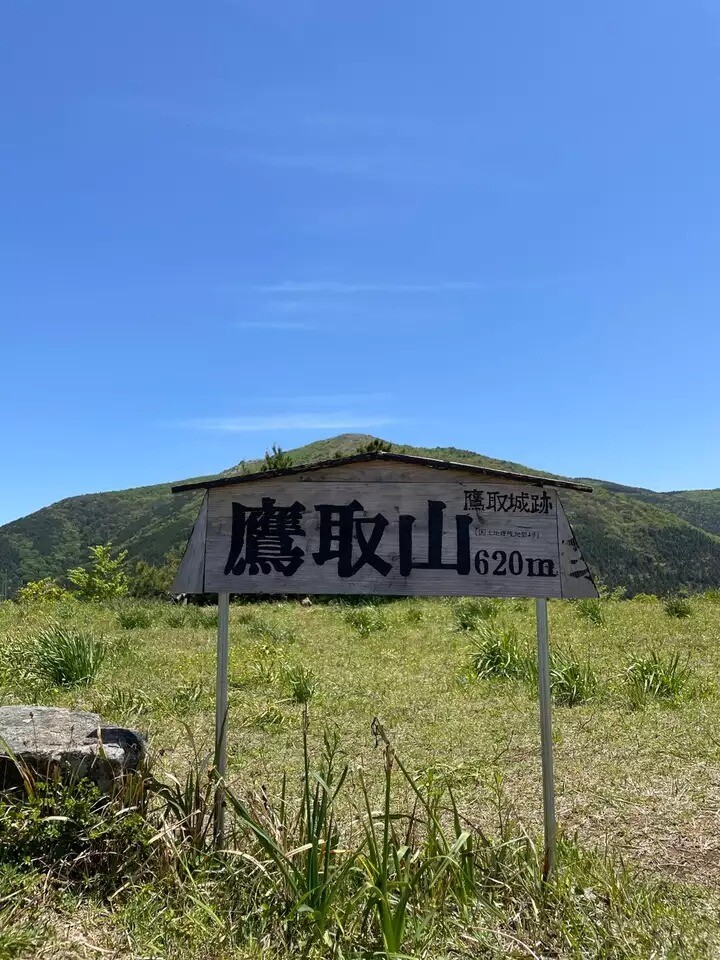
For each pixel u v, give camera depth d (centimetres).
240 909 339
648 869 401
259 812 395
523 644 1002
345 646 1180
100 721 477
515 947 315
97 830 364
